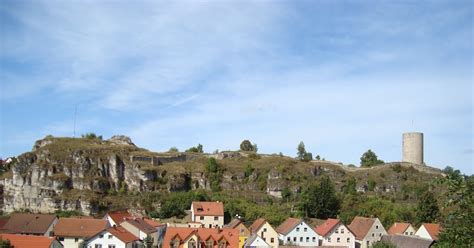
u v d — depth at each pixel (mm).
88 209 187000
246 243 122812
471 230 33500
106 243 112688
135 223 126438
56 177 198500
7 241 95750
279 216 163250
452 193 34812
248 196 195000
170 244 119188
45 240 100625
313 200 170625
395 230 139375
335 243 135000
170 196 190125
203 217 157000
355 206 176250
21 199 199875
